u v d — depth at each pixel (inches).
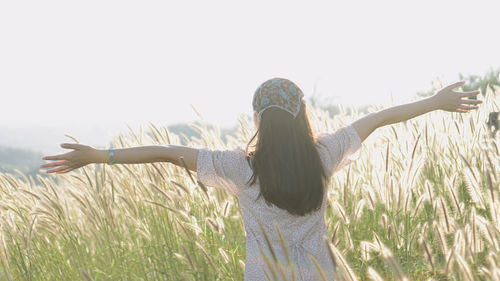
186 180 145.9
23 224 164.9
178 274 126.5
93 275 136.4
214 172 80.9
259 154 77.4
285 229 78.4
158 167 148.2
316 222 80.2
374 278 71.0
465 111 93.5
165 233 140.9
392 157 155.3
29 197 171.2
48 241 158.9
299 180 75.4
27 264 150.3
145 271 130.0
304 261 77.6
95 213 144.4
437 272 106.6
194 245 129.6
